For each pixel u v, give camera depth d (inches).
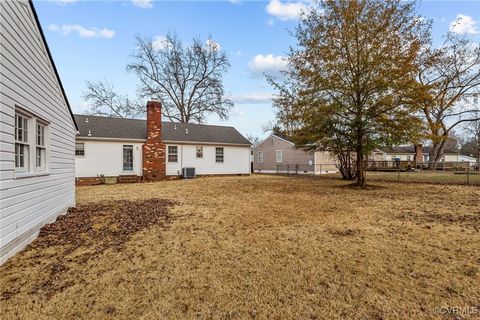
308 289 117.8
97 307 104.1
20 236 164.2
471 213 265.6
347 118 458.0
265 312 101.0
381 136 442.3
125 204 334.3
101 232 206.5
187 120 1185.4
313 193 429.7
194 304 106.5
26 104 174.9
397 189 468.1
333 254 158.7
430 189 464.4
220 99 1192.8
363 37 434.9
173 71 1139.3
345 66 437.7
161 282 124.8
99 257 155.3
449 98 867.4
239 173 866.1
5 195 145.3
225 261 149.6
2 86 142.6
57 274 132.4
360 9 433.4
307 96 475.8
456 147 2187.5
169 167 746.2
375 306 104.0
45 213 210.7
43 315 99.0
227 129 935.7
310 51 469.4
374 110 426.6
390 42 423.8
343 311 101.2
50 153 223.5
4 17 145.9
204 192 454.9
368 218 250.5
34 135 188.5
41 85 203.9
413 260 148.3
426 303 105.9
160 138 701.9
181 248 171.3
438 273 131.8
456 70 835.4
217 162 828.0
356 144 461.4
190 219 251.9
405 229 210.7
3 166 143.0
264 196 401.1
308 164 965.8
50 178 223.3
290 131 540.1
